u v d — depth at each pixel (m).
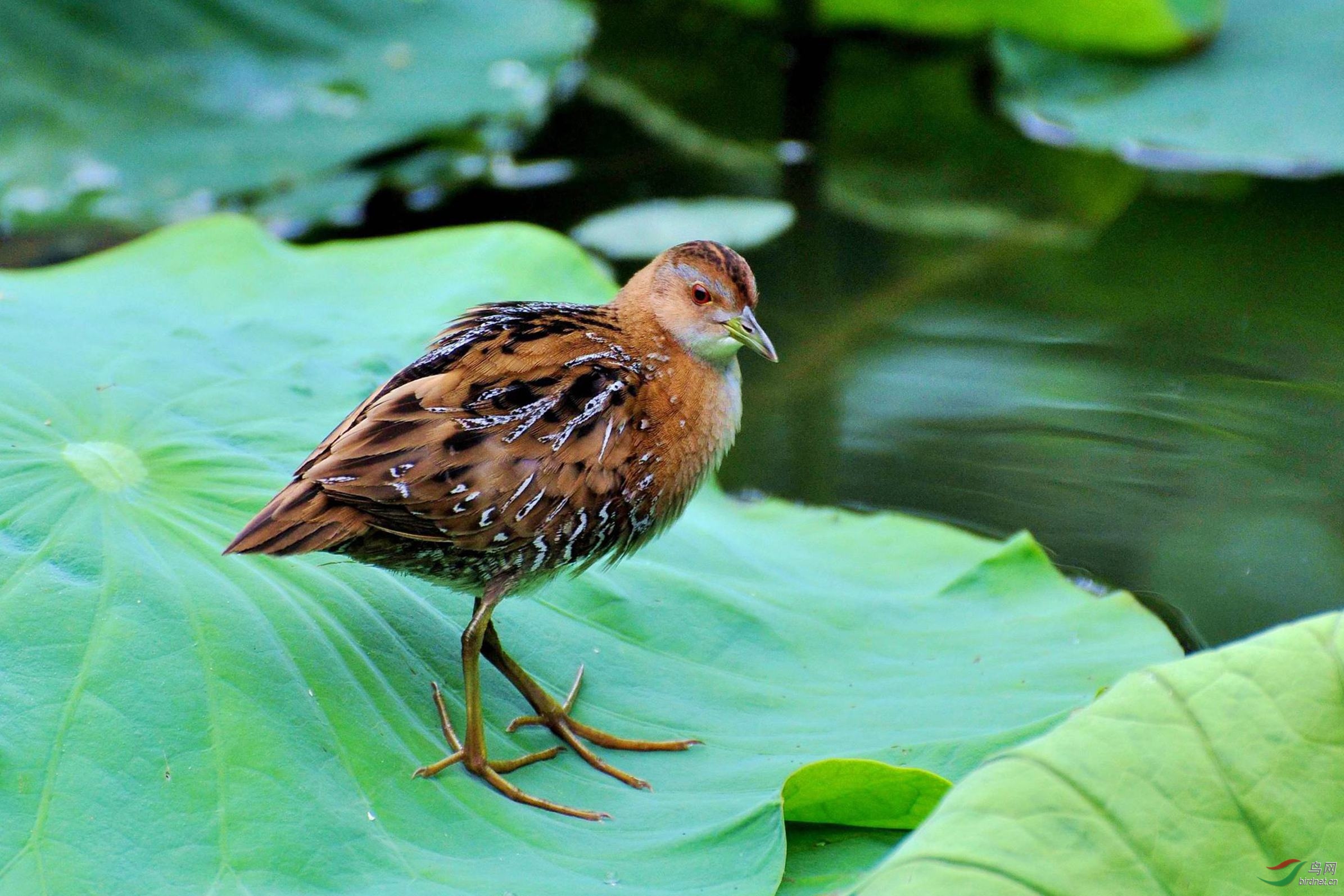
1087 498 9.92
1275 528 9.45
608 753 6.46
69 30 12.67
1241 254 13.21
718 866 5.45
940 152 15.31
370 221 13.81
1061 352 11.78
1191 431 10.61
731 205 14.12
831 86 16.75
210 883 5.06
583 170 14.80
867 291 12.87
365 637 6.39
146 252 9.49
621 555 6.96
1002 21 15.73
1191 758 4.83
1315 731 4.92
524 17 14.98
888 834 6.07
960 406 11.15
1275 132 13.63
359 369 8.10
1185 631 8.51
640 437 6.67
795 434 10.90
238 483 6.80
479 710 6.11
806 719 6.70
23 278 8.98
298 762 5.57
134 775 5.32
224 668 5.78
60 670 5.56
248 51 13.45
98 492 6.48
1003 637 7.57
